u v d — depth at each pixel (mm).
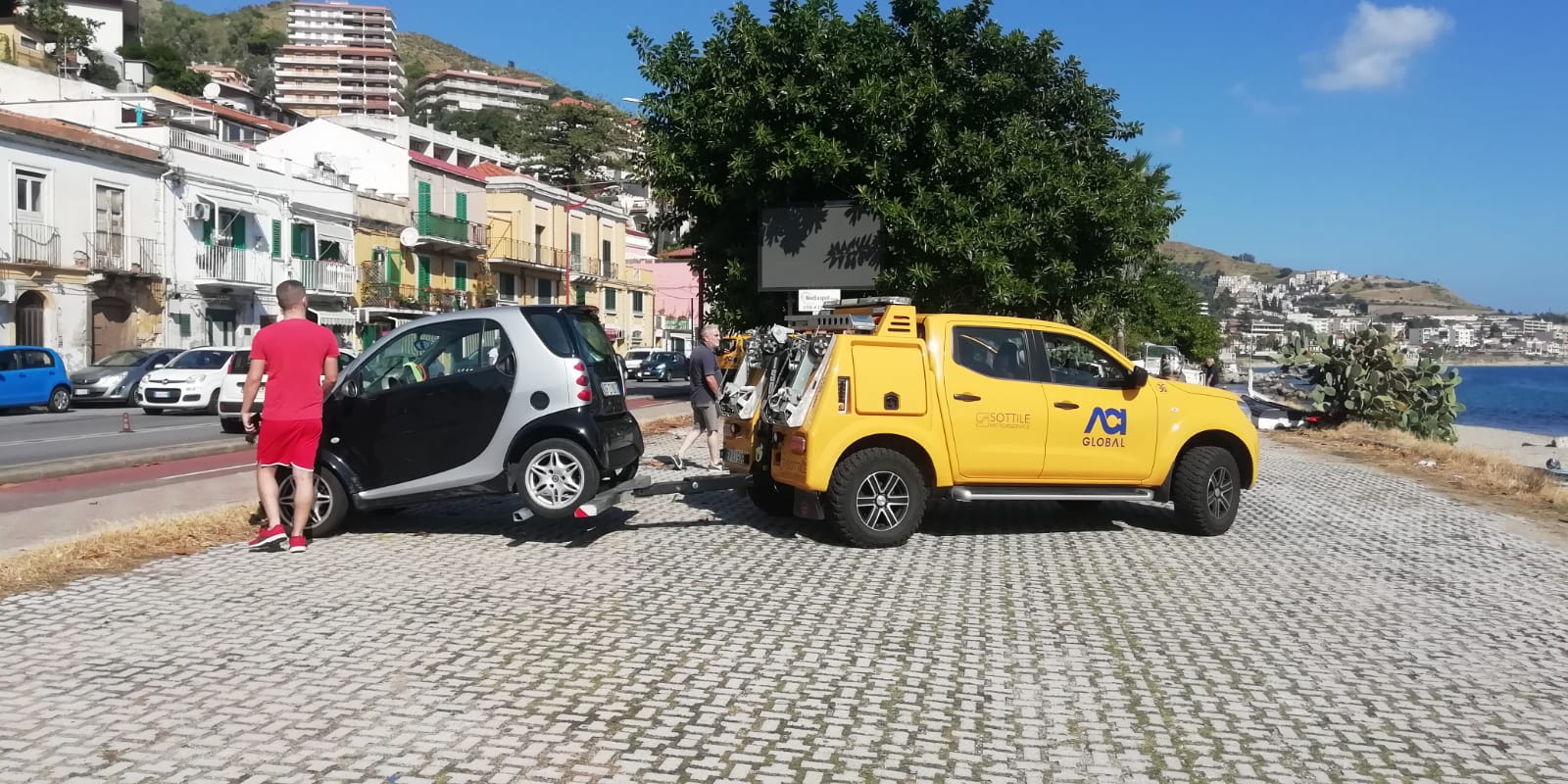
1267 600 7109
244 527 8594
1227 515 9438
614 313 67000
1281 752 4461
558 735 4434
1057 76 20812
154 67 87562
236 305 38094
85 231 32125
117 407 28062
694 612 6426
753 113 19547
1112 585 7438
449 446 8227
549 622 6129
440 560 7695
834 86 18781
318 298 41969
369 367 8391
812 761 4234
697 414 13039
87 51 65125
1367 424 23047
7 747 4172
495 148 96500
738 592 6973
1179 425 9227
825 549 8477
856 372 8406
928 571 7730
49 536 8102
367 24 192750
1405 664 5723
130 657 5328
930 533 9281
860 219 19641
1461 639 6242
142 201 34094
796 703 4906
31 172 30422
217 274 36625
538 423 8133
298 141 48281
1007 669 5473
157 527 8180
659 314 73625
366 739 4332
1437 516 10938
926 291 19359
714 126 19781
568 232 60281
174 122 40156
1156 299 23859
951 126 19297
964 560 8180
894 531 8547
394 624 6000
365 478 8336
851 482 8375
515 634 5871
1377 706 5055
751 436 9125
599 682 5117
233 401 19391
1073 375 9094
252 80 155625
